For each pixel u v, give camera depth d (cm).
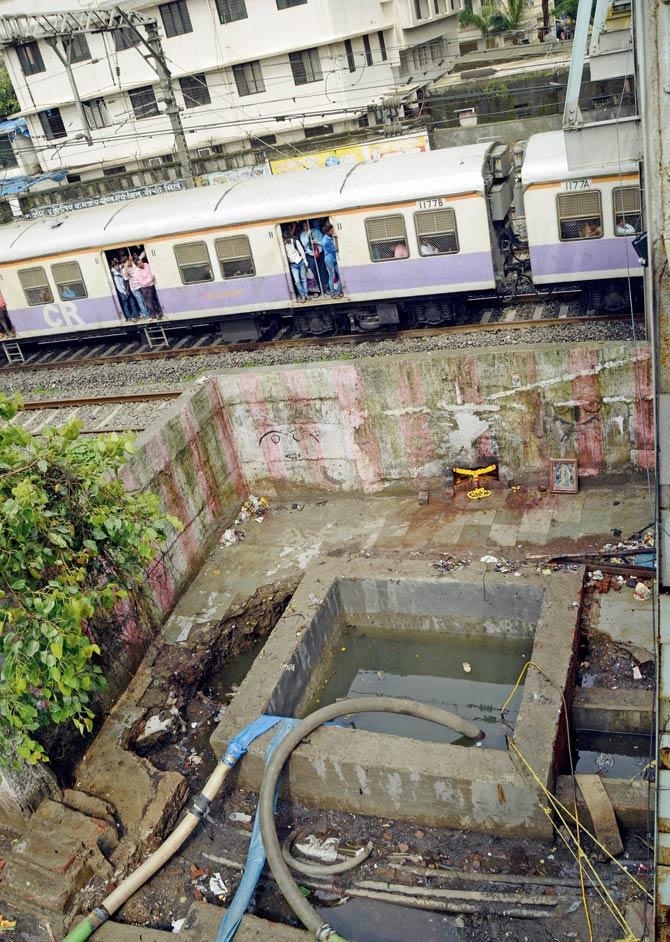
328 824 806
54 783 802
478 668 989
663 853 443
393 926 694
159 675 983
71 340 1766
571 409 1071
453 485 1183
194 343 1692
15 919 719
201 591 1116
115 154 3297
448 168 1362
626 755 807
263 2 2834
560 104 2647
